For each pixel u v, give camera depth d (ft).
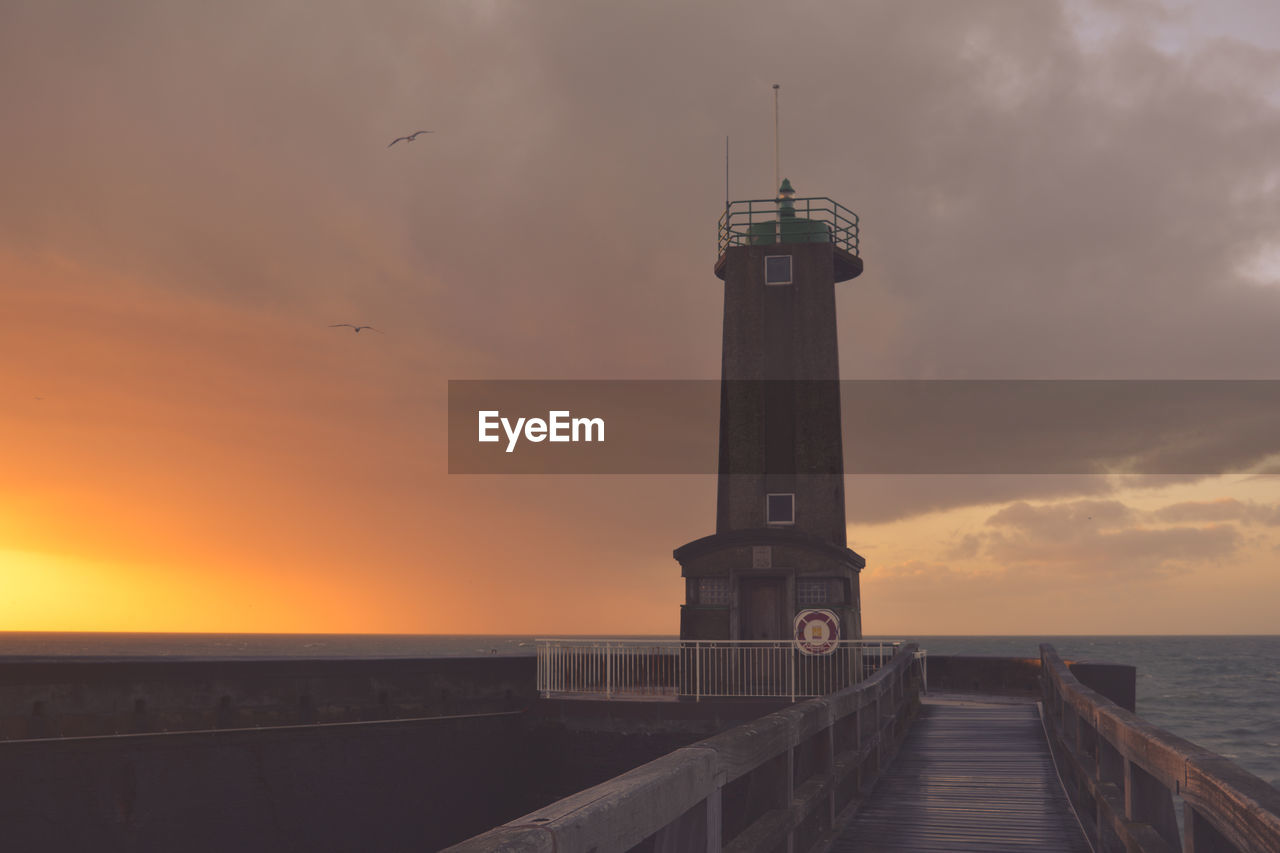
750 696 72.54
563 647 75.61
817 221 103.81
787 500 95.04
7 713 52.42
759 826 20.85
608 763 70.08
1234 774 10.84
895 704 56.03
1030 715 71.05
